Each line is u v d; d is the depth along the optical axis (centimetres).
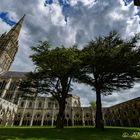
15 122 6862
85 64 2516
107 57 2258
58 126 2495
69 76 2628
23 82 2552
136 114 4862
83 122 6931
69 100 7725
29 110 7281
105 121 6675
